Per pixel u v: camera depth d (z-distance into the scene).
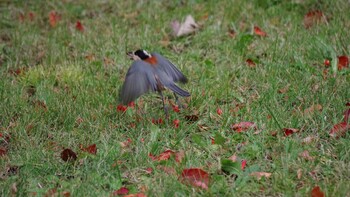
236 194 8.19
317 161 8.82
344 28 12.82
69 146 9.72
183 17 14.15
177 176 8.64
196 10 14.43
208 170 8.86
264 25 13.41
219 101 10.98
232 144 9.55
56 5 15.44
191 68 11.98
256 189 8.35
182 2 14.94
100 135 9.89
